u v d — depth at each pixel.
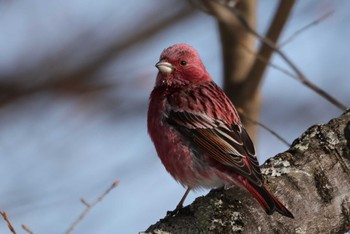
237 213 10.55
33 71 19.39
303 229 10.55
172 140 12.84
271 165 11.17
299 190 10.71
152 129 13.27
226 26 15.84
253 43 15.91
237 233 10.43
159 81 13.80
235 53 15.87
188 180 12.73
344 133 11.14
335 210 10.67
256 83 15.80
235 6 15.98
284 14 15.51
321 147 11.09
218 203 10.67
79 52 19.64
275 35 15.62
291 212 10.48
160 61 13.84
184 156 12.70
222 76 16.17
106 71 19.55
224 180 12.10
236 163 11.80
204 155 12.51
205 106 12.89
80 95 19.19
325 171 10.86
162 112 13.06
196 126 12.72
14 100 19.12
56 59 19.52
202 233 10.41
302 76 13.98
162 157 13.14
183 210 10.70
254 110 15.91
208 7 15.66
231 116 12.83
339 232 10.80
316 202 10.65
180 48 13.88
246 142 12.58
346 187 10.80
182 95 13.17
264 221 10.51
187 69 13.76
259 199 10.41
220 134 12.56
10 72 19.31
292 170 10.92
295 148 11.27
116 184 12.43
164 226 10.46
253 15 16.03
